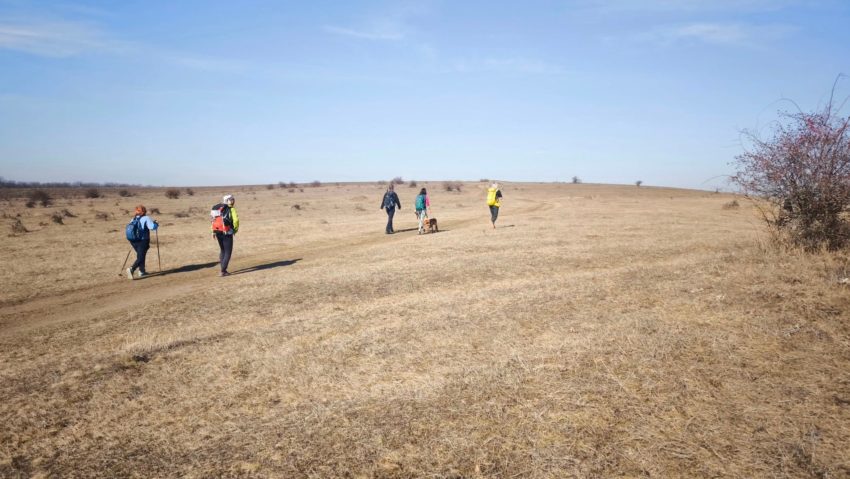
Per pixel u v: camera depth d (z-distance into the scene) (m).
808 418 3.76
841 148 9.22
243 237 21.92
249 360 5.95
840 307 6.09
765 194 10.21
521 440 3.74
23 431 4.41
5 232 24.97
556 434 3.79
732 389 4.32
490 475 3.33
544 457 3.50
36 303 10.52
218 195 91.50
